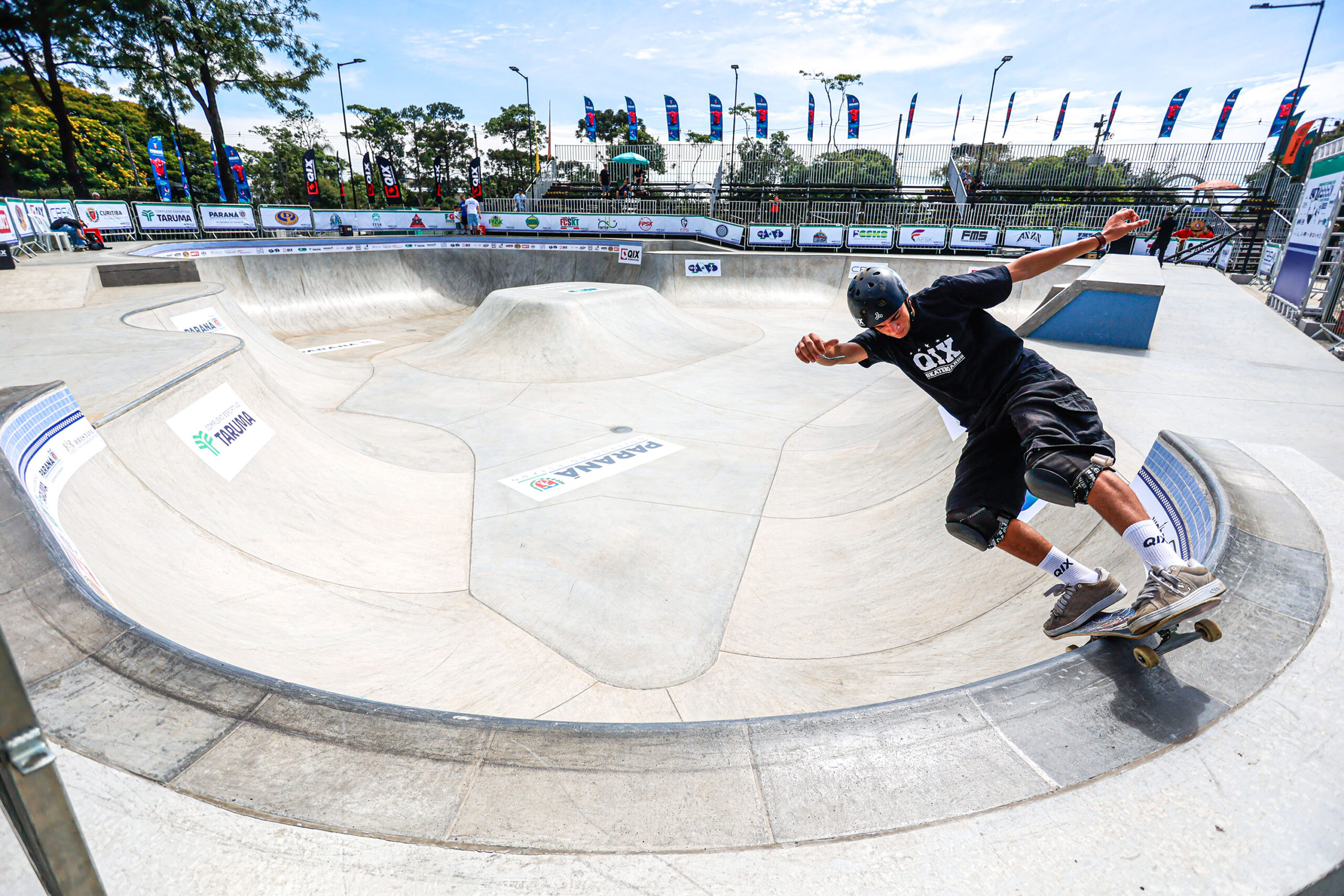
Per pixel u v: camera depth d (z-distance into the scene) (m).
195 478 5.20
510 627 4.72
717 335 15.87
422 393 11.12
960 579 4.71
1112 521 1.91
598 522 6.44
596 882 1.41
